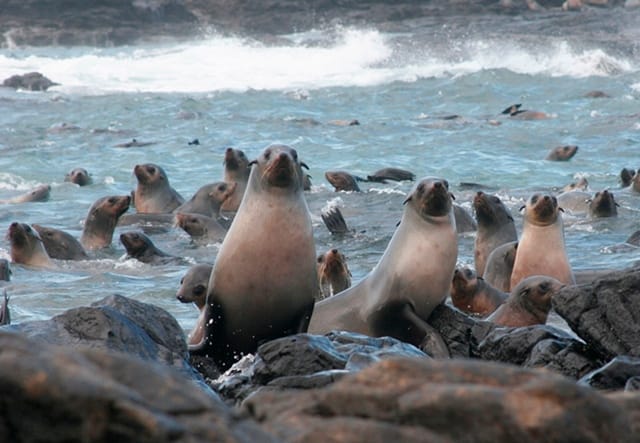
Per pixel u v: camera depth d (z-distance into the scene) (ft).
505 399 32.94
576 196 204.95
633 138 298.35
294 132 313.53
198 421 29.66
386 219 195.00
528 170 256.11
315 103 388.57
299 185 95.30
